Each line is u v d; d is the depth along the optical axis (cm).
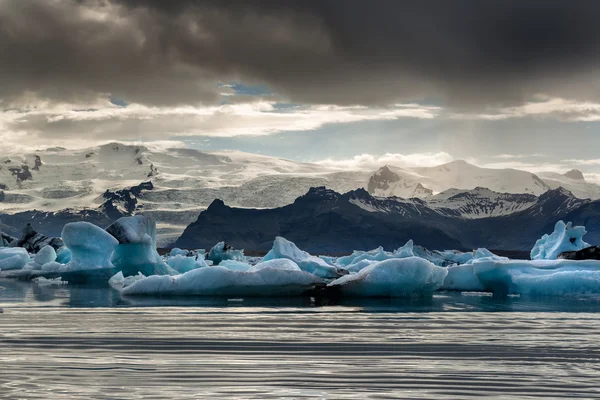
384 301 4197
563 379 2025
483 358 2334
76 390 1850
